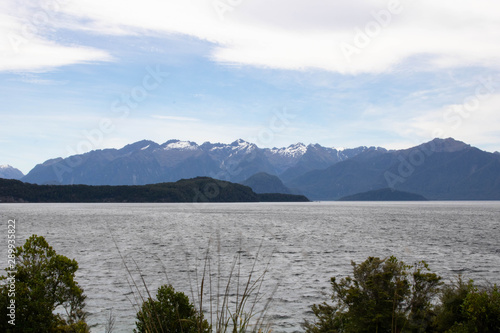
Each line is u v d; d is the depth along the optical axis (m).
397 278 10.98
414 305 10.86
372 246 44.56
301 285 23.84
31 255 10.59
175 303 9.41
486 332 9.95
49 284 10.47
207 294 21.00
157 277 25.56
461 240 52.25
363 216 124.88
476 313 10.11
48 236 54.19
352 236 57.16
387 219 107.38
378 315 9.80
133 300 20.22
